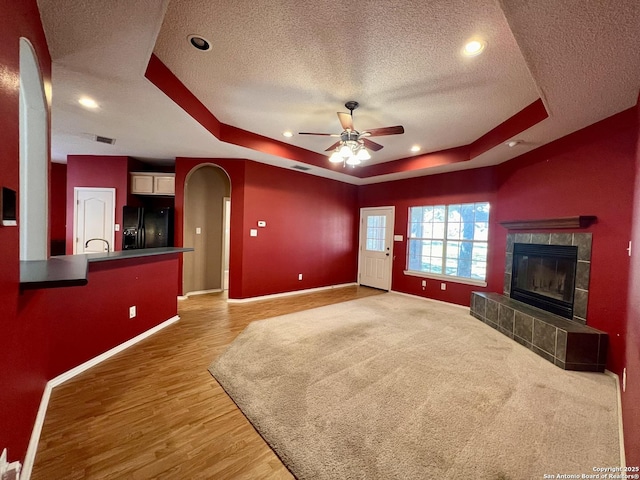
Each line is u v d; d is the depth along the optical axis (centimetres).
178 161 487
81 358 244
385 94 287
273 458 157
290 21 189
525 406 204
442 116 332
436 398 213
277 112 341
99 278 263
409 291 578
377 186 649
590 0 132
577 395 220
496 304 372
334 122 372
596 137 279
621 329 248
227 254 618
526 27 153
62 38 179
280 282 549
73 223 491
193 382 232
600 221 272
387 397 213
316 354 287
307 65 240
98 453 156
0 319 107
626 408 180
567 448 164
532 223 349
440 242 538
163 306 362
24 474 136
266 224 522
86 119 316
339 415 191
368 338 333
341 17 184
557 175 327
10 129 113
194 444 165
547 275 344
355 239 693
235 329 359
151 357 275
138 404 201
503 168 433
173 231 510
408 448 163
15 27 119
